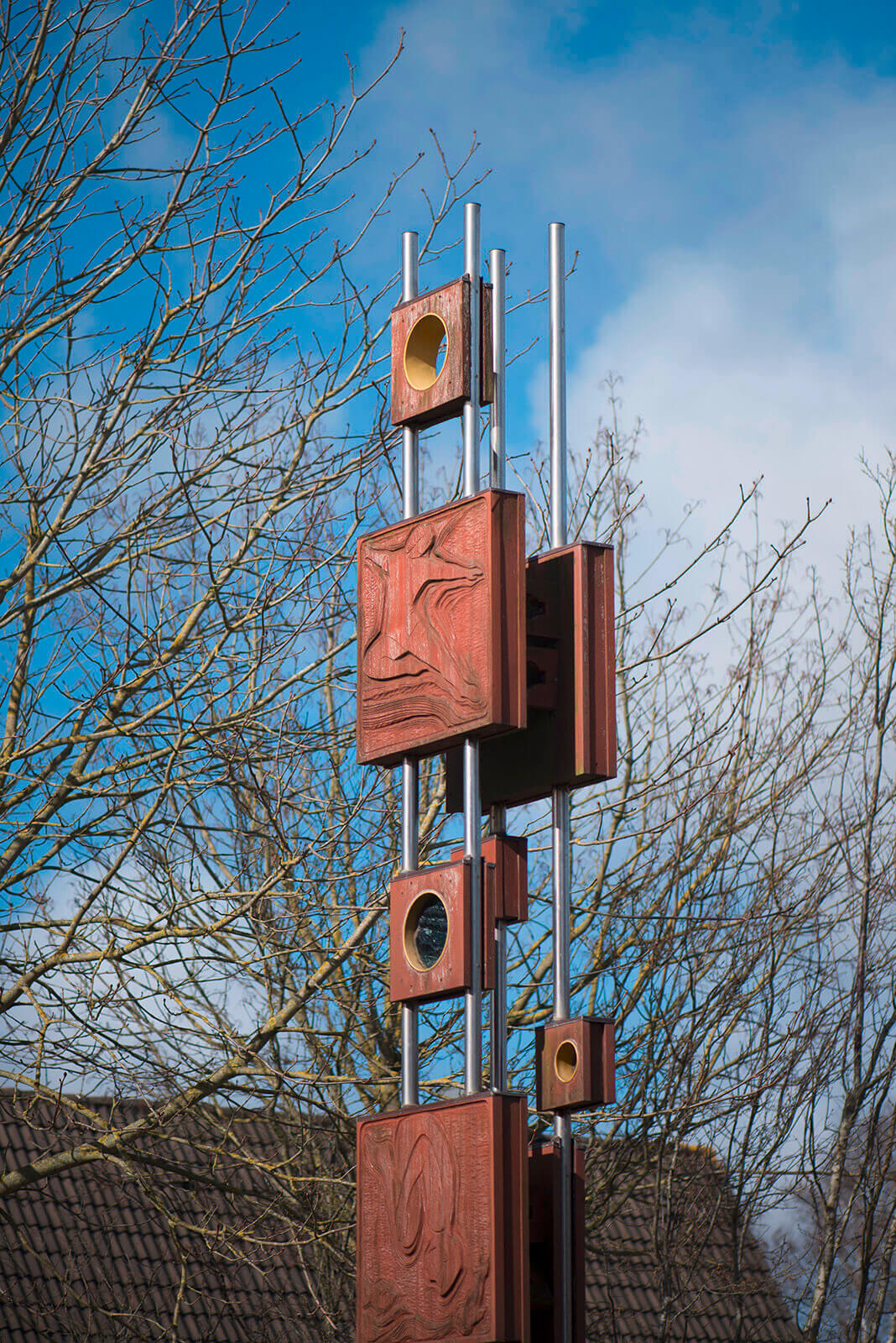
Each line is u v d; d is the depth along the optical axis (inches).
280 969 529.7
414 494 333.1
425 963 305.3
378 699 323.0
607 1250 605.0
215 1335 665.6
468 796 302.5
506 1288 274.5
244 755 464.8
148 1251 706.2
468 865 299.3
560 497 331.0
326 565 495.2
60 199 491.5
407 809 318.3
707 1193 562.6
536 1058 309.7
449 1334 280.2
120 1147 485.4
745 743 648.4
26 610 465.4
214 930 461.7
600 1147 589.6
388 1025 608.7
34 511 487.2
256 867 577.3
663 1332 536.7
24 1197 714.2
